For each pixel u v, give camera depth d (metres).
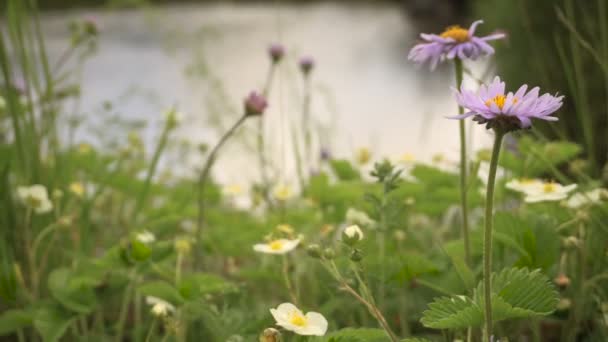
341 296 1.08
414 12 6.69
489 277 0.92
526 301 0.95
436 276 1.06
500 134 0.90
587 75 1.62
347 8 7.65
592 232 1.08
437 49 1.01
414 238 1.17
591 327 1.08
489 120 0.90
